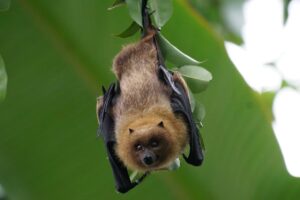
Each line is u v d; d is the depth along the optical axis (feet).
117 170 31.04
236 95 35.06
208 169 35.50
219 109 35.09
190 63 29.68
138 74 29.91
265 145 35.40
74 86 35.70
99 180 36.17
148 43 29.94
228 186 35.45
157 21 29.55
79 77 35.68
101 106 30.58
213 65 34.81
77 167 36.11
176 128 30.37
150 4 29.48
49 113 35.76
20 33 35.58
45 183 35.96
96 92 35.68
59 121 35.83
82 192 36.14
